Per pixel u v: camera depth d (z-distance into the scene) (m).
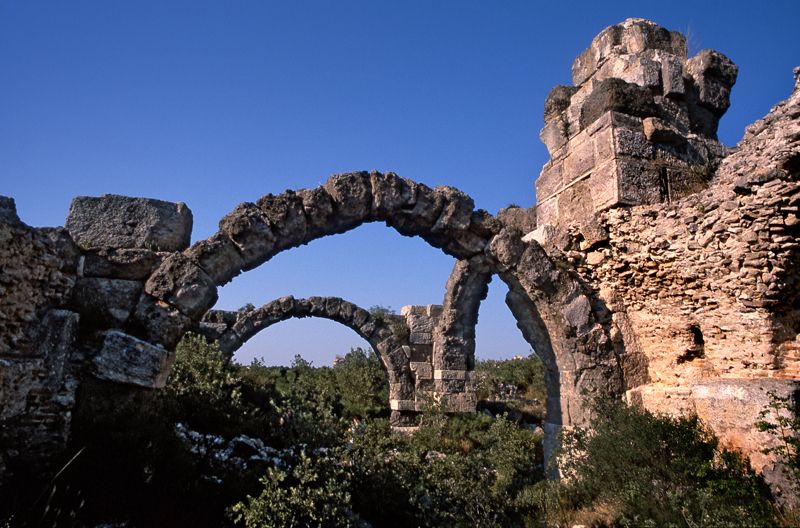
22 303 5.44
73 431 5.93
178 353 11.07
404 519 8.05
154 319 6.50
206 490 6.64
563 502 7.24
